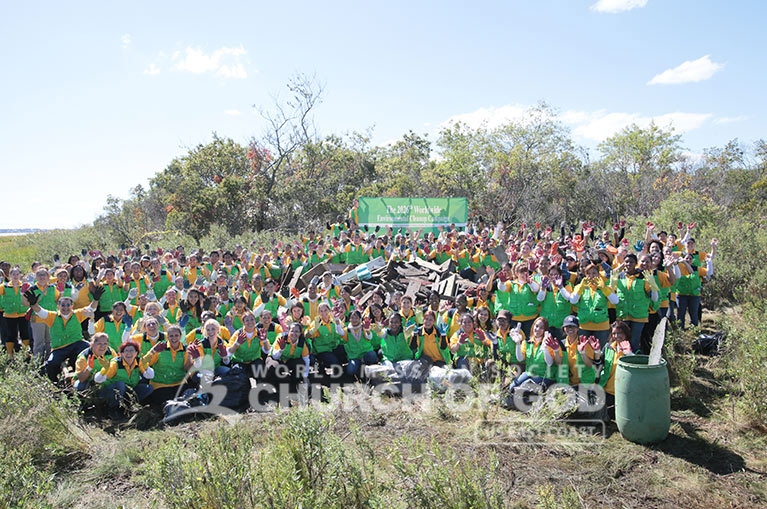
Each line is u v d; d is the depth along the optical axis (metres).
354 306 10.14
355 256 14.31
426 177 32.88
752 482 4.83
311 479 4.36
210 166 29.25
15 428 5.16
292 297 11.15
